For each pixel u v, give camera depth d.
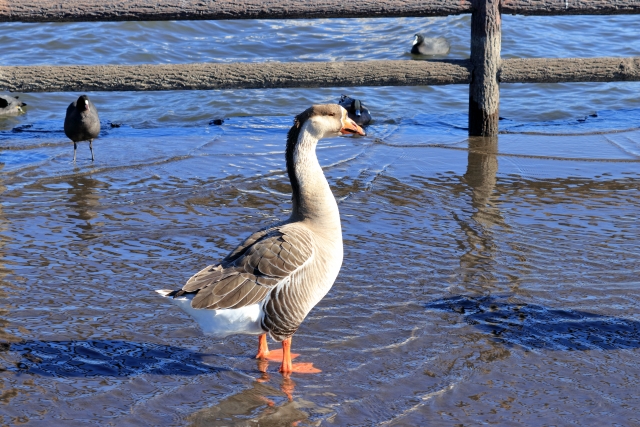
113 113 7.27
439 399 4.38
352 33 9.03
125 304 4.85
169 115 7.24
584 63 6.59
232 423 4.17
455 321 4.76
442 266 5.14
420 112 7.39
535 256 5.23
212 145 6.61
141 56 8.09
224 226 5.50
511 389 4.42
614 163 6.34
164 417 4.21
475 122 6.77
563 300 4.90
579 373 4.49
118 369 4.50
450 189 5.97
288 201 5.81
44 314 4.77
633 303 4.88
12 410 4.23
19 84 6.43
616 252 5.26
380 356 4.57
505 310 4.83
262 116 7.25
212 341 4.67
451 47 8.74
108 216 5.58
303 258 4.41
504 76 6.64
